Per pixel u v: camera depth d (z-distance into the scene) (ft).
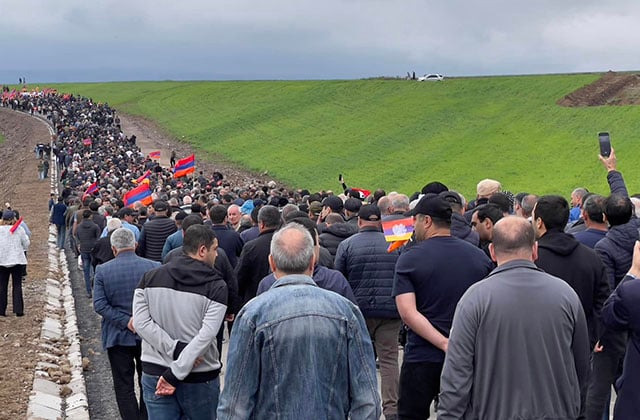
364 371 15.56
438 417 17.21
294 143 254.47
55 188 165.89
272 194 68.28
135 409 27.48
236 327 15.51
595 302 21.38
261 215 29.76
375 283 27.81
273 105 328.29
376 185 189.47
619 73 281.95
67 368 38.24
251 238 37.60
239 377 15.24
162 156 243.81
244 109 327.67
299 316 15.28
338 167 213.46
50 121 306.14
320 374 15.17
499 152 208.74
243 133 280.72
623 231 24.76
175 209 55.06
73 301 58.23
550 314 16.61
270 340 15.15
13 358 39.55
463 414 16.94
